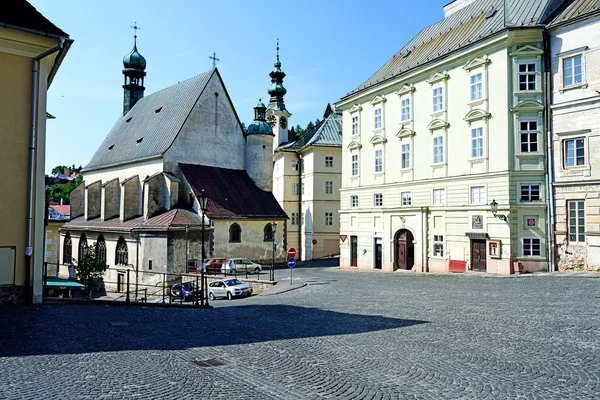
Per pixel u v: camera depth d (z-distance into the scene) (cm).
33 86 1784
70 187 13350
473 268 3297
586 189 2817
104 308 1886
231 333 1428
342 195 4653
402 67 4112
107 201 5709
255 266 4453
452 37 3772
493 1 3681
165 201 5016
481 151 3275
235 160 5694
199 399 816
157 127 5688
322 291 2717
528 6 3256
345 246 4581
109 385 873
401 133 3944
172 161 5131
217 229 4756
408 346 1203
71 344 1188
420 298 2161
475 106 3319
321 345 1240
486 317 1584
